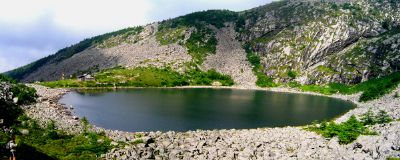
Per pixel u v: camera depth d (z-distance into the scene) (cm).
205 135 9275
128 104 17112
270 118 13838
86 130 9288
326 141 7938
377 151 6259
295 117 14162
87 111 14612
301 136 8875
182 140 8388
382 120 9925
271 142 8256
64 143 7675
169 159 6888
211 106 17038
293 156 6894
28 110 11250
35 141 7425
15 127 8094
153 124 12056
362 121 10419
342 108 17175
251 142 8225
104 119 12838
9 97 12175
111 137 8688
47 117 10488
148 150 7325
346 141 7512
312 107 17562
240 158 6856
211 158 6888
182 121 12731
